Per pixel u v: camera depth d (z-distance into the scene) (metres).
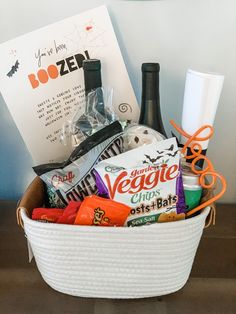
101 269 0.47
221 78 0.52
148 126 0.54
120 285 0.48
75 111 0.58
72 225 0.44
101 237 0.44
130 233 0.43
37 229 0.44
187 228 0.44
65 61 0.58
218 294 0.52
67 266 0.47
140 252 0.45
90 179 0.49
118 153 0.50
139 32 0.61
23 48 0.57
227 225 0.65
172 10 0.60
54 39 0.57
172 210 0.46
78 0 0.59
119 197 0.45
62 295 0.52
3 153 0.70
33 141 0.60
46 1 0.60
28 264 0.57
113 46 0.58
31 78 0.58
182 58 0.63
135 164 0.45
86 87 0.54
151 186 0.45
